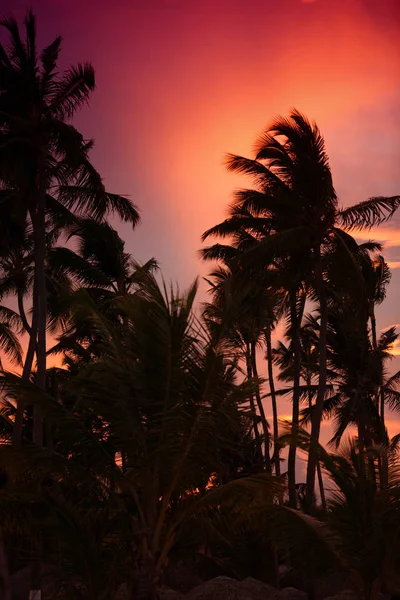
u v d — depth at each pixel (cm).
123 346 1549
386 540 1516
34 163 2552
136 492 1539
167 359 1416
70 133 2489
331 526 1551
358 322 2844
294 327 2961
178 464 1479
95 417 1574
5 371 1492
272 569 2556
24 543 1543
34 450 1478
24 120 2503
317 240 2645
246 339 2816
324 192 2655
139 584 1457
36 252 2553
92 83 2589
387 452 1611
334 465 1595
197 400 1443
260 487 1471
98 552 1469
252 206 2898
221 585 2208
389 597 1616
